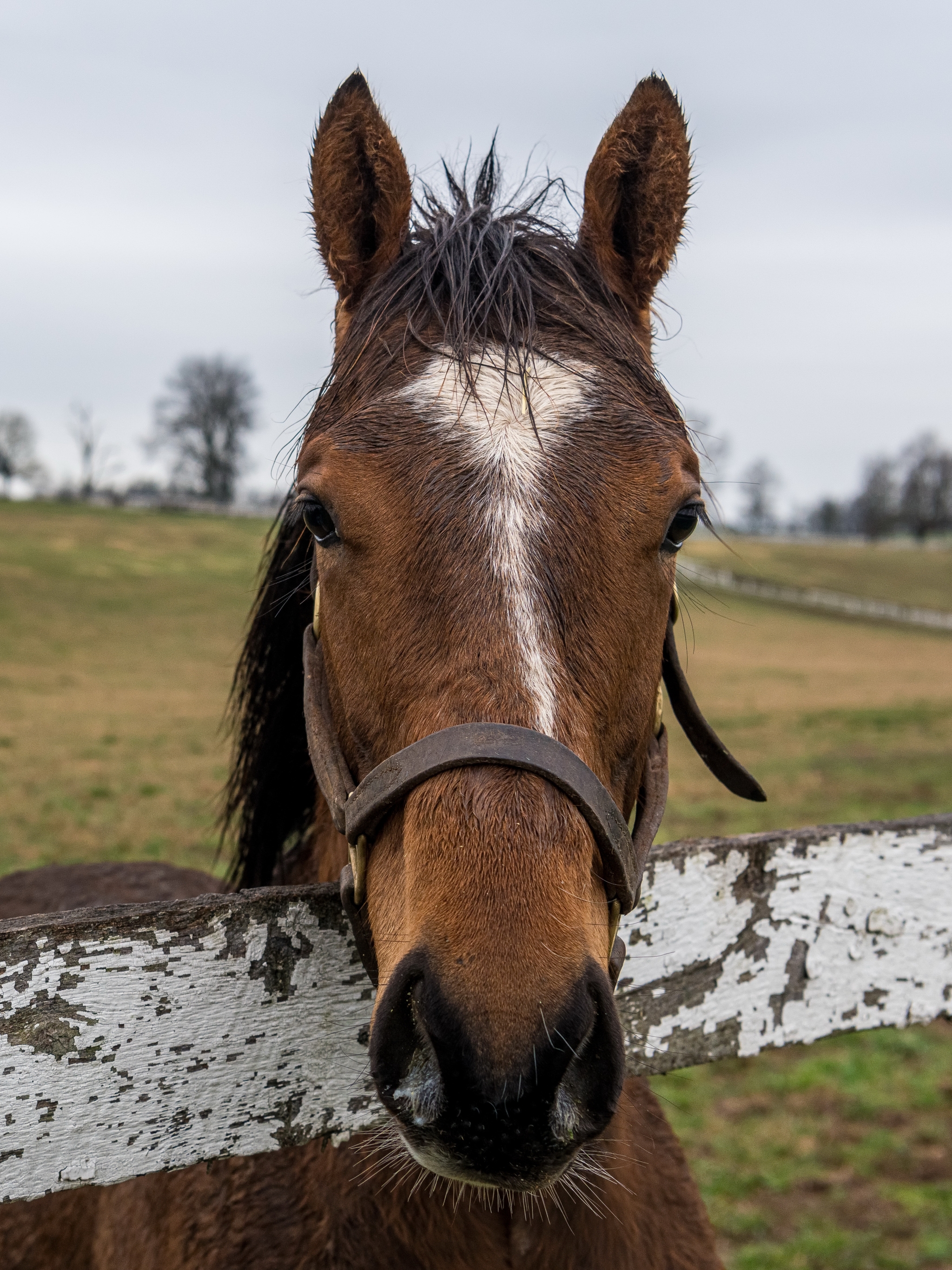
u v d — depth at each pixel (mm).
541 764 1243
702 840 1671
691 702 1757
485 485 1392
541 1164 1146
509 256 1617
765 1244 3820
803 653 31078
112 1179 1329
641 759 1572
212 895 1402
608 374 1551
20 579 35156
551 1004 1125
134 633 28125
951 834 1809
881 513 77750
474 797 1227
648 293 1860
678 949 1617
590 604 1381
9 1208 2375
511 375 1483
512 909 1161
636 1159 1810
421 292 1616
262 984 1407
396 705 1362
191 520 57469
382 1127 1511
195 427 61844
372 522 1413
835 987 1727
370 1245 1585
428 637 1348
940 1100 4852
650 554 1457
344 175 1759
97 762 12023
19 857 7887
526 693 1291
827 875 1715
